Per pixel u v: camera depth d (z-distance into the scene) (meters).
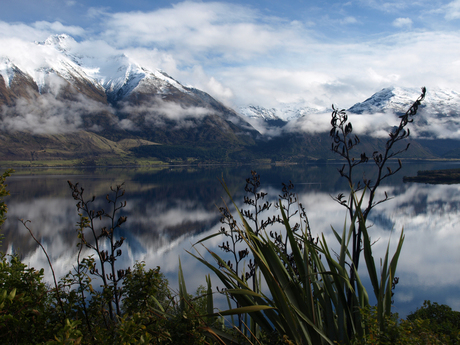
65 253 55.69
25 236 67.56
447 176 166.88
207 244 56.22
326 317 3.36
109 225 81.00
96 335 2.95
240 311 2.78
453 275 38.94
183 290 3.57
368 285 30.11
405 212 88.75
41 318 2.92
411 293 33.03
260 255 2.98
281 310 2.87
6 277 3.02
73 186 6.52
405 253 50.16
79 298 3.33
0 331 2.55
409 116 3.74
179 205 114.69
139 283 3.59
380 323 2.96
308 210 92.62
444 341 3.04
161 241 69.31
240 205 73.50
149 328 3.11
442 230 68.94
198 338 3.06
